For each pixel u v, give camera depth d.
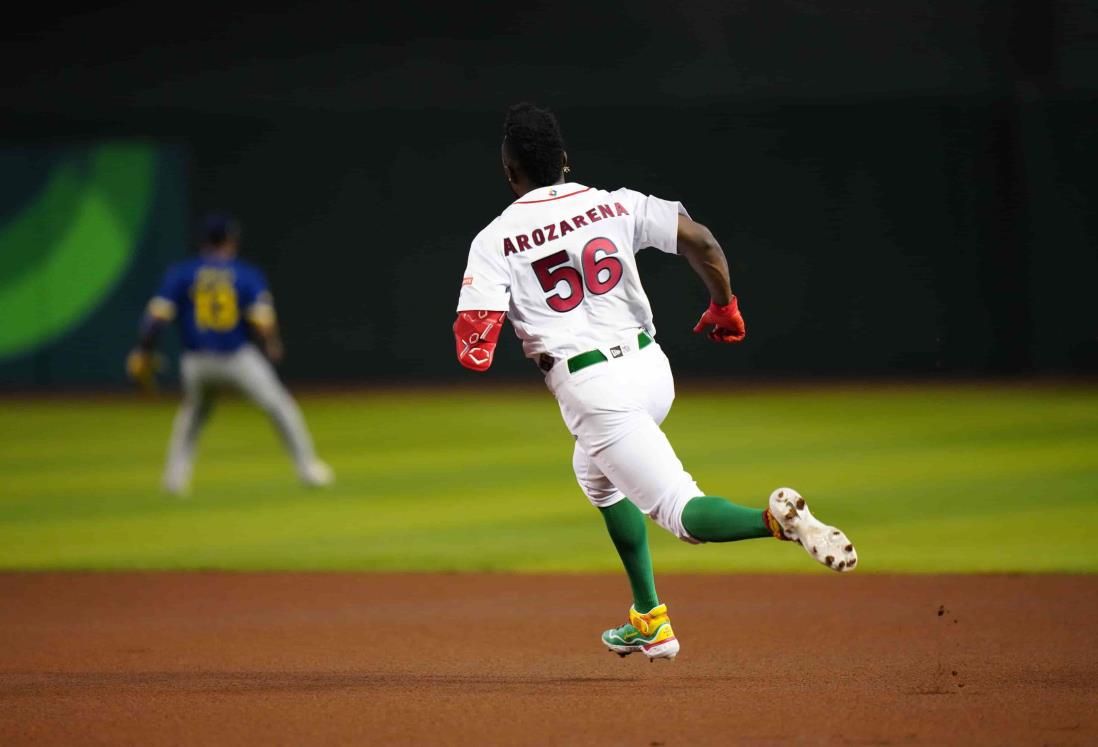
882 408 67.56
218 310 42.12
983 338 85.88
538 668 20.67
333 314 88.31
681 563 31.83
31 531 37.06
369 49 87.81
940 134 85.69
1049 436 54.72
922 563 30.75
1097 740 15.79
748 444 54.06
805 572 30.19
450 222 88.00
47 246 85.12
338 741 16.11
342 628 24.39
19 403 78.06
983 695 18.28
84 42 87.50
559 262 17.23
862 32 86.06
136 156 85.69
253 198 87.88
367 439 58.78
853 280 86.62
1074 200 84.44
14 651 22.39
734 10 86.75
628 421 17.06
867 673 19.92
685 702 18.03
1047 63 84.50
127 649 22.55
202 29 87.69
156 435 61.88
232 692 18.97
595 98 87.00
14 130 87.25
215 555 33.19
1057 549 32.25
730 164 87.00
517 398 76.44
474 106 87.38
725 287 17.91
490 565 31.53
